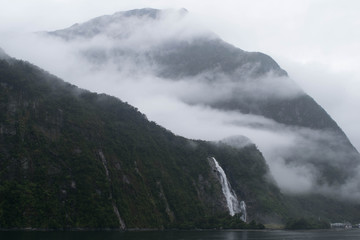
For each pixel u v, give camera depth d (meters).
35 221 186.12
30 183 199.25
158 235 198.88
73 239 153.38
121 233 196.38
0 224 177.25
